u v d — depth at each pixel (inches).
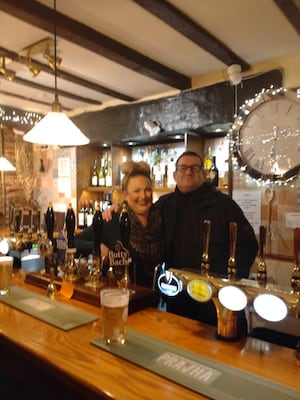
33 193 161.9
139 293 48.8
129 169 66.9
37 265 74.6
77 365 32.3
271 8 67.1
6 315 45.0
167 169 125.4
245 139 94.7
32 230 70.2
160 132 115.3
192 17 70.0
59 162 149.6
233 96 97.8
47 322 42.3
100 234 53.1
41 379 42.1
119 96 120.2
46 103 138.4
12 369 46.0
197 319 54.7
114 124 131.3
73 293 51.4
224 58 87.9
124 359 33.5
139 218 65.9
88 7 66.6
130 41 81.0
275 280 92.0
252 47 84.3
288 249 90.5
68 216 54.5
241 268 64.0
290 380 30.3
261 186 94.3
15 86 116.9
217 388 28.7
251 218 96.3
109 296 37.0
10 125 143.4
